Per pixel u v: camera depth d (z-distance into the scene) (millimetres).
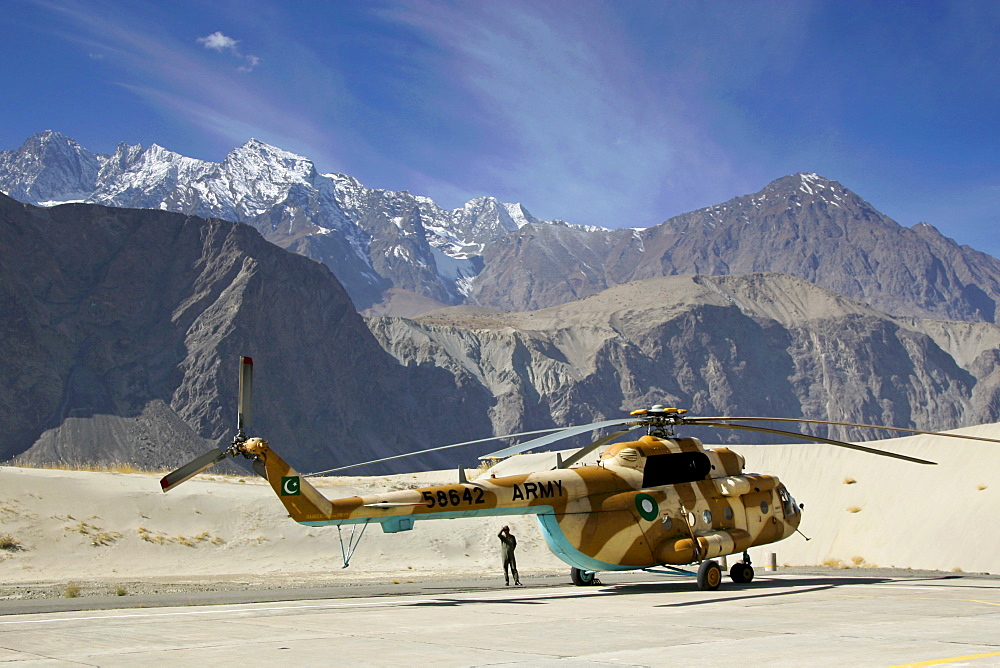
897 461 47625
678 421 20953
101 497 37781
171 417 161750
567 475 19344
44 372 156000
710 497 20516
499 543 40812
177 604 18922
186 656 11414
